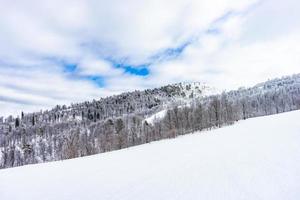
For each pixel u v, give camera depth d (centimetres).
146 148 4794
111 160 3428
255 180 1263
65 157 6612
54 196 1655
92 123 15750
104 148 7438
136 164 2684
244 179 1320
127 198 1352
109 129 9000
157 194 1329
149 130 8581
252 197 1030
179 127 8200
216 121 8000
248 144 2700
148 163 2633
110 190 1591
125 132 8156
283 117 6012
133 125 9594
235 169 1598
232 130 5366
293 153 1741
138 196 1353
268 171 1388
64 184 2030
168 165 2272
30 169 3241
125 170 2367
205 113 8369
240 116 9425
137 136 8300
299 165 1391
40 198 1650
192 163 2153
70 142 7431
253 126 5259
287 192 1008
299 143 2092
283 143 2262
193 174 1681
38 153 10519
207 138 4691
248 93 15562
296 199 919
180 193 1274
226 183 1307
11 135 15288
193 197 1171
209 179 1461
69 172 2689
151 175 1902
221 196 1115
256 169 1490
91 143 8081
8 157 9725
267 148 2178
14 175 2841
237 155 2133
